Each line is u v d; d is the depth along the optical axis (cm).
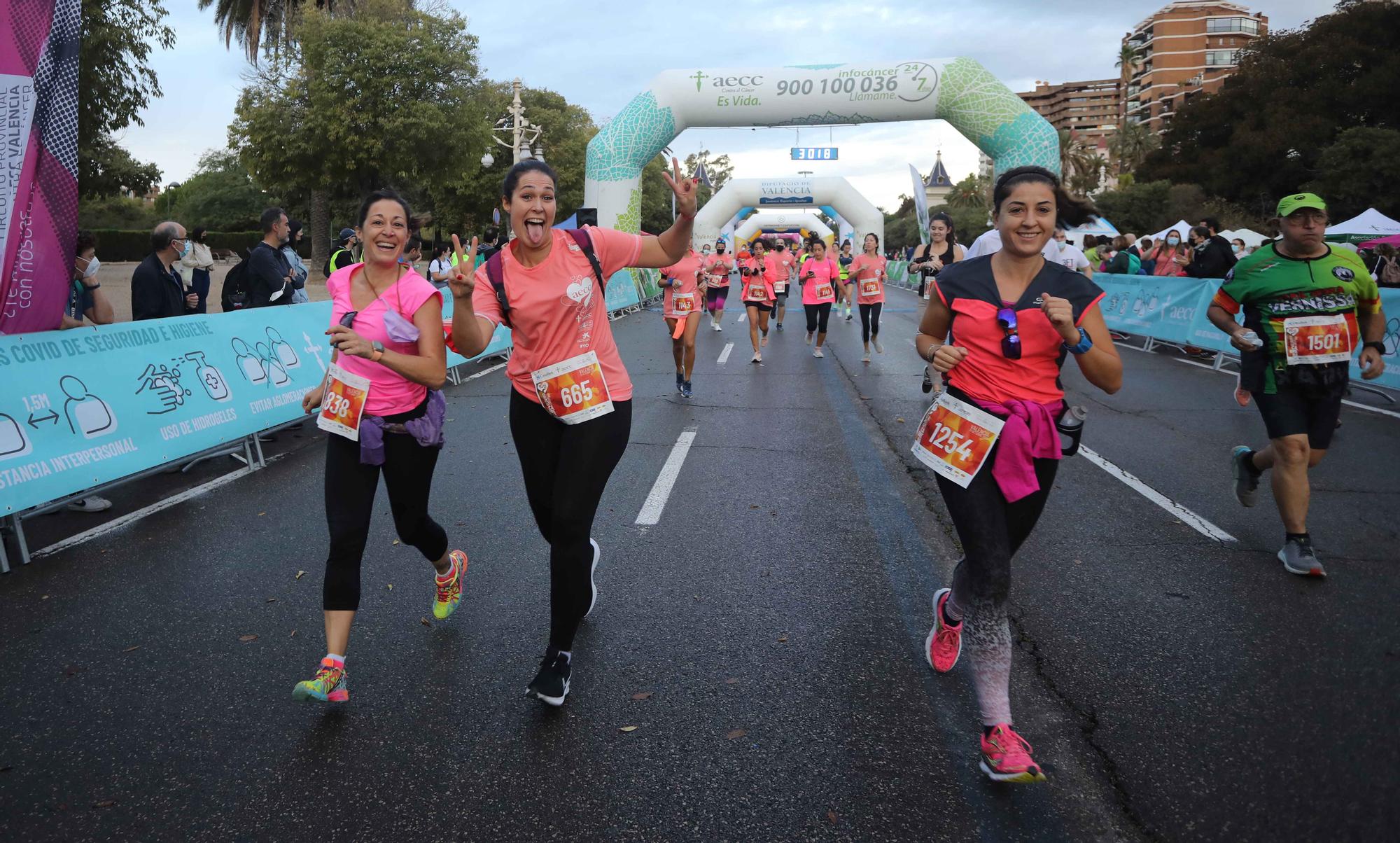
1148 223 4766
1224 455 661
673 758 274
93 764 277
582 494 302
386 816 248
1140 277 1393
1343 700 304
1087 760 271
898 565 441
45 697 320
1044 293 263
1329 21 4294
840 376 1087
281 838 240
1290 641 351
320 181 2705
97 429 527
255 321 708
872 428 777
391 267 323
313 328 790
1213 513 520
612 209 1911
